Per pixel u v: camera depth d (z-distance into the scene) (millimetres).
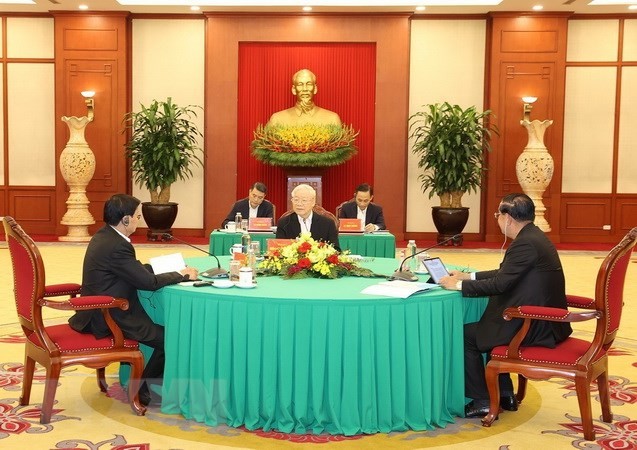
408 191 11812
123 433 3268
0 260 8930
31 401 3703
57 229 11719
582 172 11766
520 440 3270
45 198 11930
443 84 11648
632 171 11758
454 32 11570
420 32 11609
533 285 3434
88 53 11492
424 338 3326
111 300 3346
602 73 11633
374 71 11586
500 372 3381
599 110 11680
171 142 10836
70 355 3375
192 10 11398
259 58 11617
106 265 3502
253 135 11711
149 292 3730
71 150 11023
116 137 11602
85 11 11422
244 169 11766
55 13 11422
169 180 10914
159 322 3730
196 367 3379
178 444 3141
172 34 11703
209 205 11688
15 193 11930
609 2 10930
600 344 3244
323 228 5266
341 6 11203
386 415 3297
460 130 10586
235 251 4723
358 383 3252
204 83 11734
